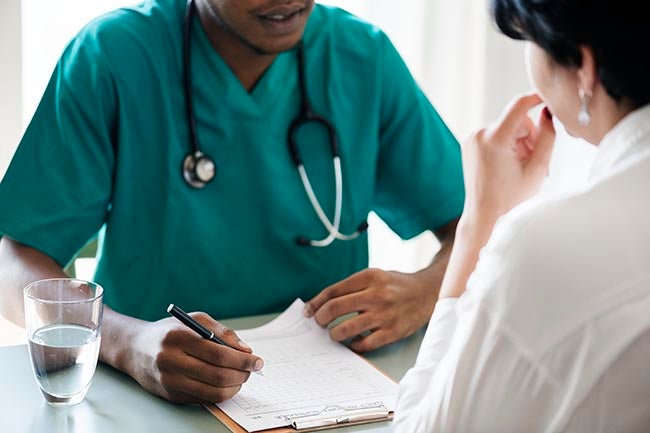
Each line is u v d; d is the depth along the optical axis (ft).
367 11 8.53
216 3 5.46
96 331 4.33
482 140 4.04
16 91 7.36
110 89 5.60
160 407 4.37
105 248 5.85
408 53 8.74
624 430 3.12
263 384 4.57
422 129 6.42
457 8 8.80
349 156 6.19
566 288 3.12
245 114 5.83
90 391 4.51
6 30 7.24
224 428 4.18
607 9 3.06
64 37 7.63
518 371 3.18
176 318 4.68
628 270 3.09
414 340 5.31
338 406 4.36
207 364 4.33
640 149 3.21
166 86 5.73
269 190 5.93
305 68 6.06
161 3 5.91
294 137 5.98
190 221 5.79
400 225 6.62
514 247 3.20
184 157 5.77
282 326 5.26
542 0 3.17
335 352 5.00
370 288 5.31
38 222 5.45
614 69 3.14
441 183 6.41
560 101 3.39
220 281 5.92
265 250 6.00
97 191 5.62
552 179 8.17
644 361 3.08
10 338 7.71
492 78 9.09
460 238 4.03
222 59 5.77
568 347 3.11
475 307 3.27
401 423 3.66
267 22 5.38
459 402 3.27
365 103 6.23
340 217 6.20
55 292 4.42
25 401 4.36
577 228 3.14
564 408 3.12
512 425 3.21
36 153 5.56
